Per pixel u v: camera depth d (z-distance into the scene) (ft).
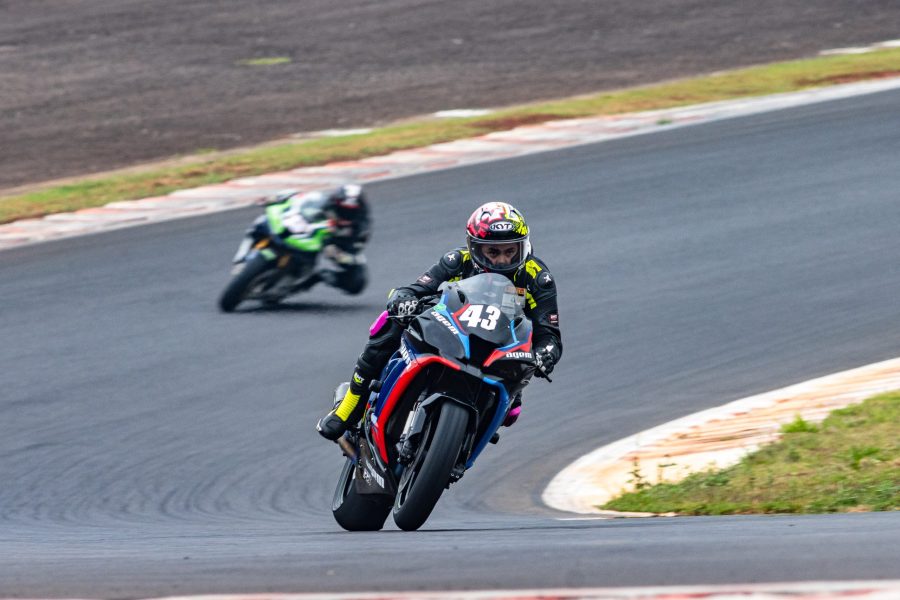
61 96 364.79
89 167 273.75
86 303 175.94
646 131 267.59
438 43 423.64
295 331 160.35
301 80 373.61
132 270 191.11
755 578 48.47
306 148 271.28
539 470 108.78
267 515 97.81
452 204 217.56
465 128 281.33
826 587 45.57
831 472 87.81
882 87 299.17
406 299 76.33
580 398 130.82
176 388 139.95
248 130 307.58
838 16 431.84
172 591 52.60
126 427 127.44
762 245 187.93
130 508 102.68
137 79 386.11
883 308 154.92
